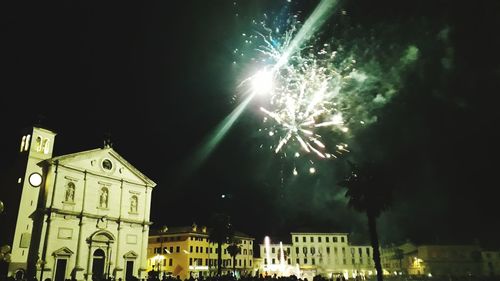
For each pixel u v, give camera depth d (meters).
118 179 56.41
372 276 88.12
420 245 109.12
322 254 110.50
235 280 35.53
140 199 59.28
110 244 53.06
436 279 66.19
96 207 52.69
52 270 46.00
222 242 53.69
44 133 50.81
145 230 58.72
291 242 113.12
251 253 104.19
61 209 48.25
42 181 48.91
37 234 46.19
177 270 26.45
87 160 52.81
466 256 102.19
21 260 44.69
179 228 92.62
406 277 76.25
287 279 31.22
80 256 49.06
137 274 56.09
